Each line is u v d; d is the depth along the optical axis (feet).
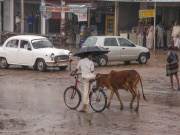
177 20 167.84
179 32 150.20
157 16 170.09
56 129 52.44
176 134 50.57
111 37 116.78
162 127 53.88
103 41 115.14
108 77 64.44
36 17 182.60
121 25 173.37
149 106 67.62
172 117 59.72
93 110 63.72
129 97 75.77
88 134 49.96
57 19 182.80
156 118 58.95
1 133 50.49
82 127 53.42
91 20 177.68
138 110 64.34
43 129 52.44
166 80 93.86
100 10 177.88
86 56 63.16
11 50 111.86
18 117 59.16
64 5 163.02
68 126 53.98
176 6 161.79
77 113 62.03
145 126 54.29
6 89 82.53
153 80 93.61
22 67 116.67
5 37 167.02
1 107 66.08
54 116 59.88
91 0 173.47
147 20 168.66
